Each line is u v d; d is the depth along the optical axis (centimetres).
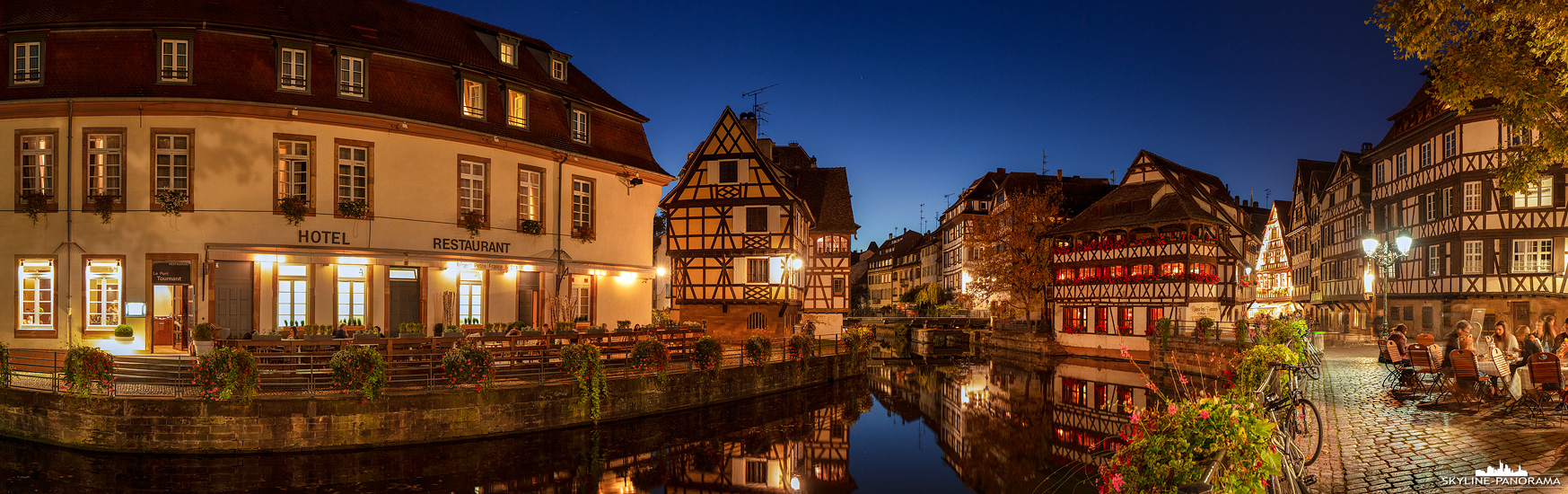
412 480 1298
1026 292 4178
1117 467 467
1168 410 458
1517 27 1011
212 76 1662
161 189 1667
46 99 1611
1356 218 4006
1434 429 1059
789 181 4044
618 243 2384
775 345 2461
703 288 3431
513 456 1468
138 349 1656
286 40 1712
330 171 1756
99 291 1678
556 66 2277
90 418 1366
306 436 1373
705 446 1631
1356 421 1149
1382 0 1085
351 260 1745
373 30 1894
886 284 9412
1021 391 2559
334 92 1753
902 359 3809
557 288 2147
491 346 1748
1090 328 3909
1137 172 3962
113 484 1216
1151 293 3575
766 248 3381
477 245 1958
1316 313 4788
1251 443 436
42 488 1186
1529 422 1070
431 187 1880
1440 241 3067
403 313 1875
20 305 1681
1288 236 5609
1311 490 782
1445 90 1078
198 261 1664
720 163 3444
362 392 1400
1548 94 1005
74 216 1672
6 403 1436
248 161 1694
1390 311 3441
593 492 1282
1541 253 2797
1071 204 4812
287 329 1619
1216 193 4666
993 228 4203
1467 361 1177
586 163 2255
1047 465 1484
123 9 1694
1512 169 1155
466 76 1941
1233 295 3691
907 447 1655
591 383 1678
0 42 1667
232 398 1355
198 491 1202
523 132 2069
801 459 1547
